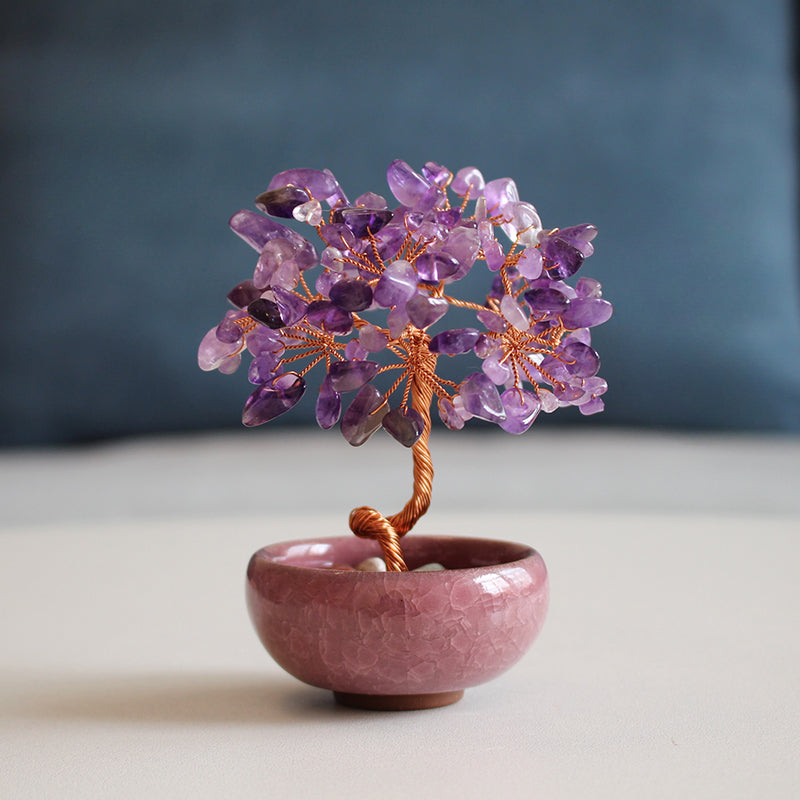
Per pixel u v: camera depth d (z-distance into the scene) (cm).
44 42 106
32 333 101
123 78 105
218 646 54
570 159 103
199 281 101
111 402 101
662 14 106
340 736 45
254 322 47
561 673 51
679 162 103
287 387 47
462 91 104
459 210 46
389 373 95
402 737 45
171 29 106
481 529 72
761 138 105
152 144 104
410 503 50
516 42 105
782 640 54
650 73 105
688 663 51
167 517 86
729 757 44
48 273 102
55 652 54
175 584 63
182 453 98
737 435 102
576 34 105
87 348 100
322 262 46
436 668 46
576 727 46
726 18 107
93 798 42
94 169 103
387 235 46
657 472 91
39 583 63
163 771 43
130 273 101
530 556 48
